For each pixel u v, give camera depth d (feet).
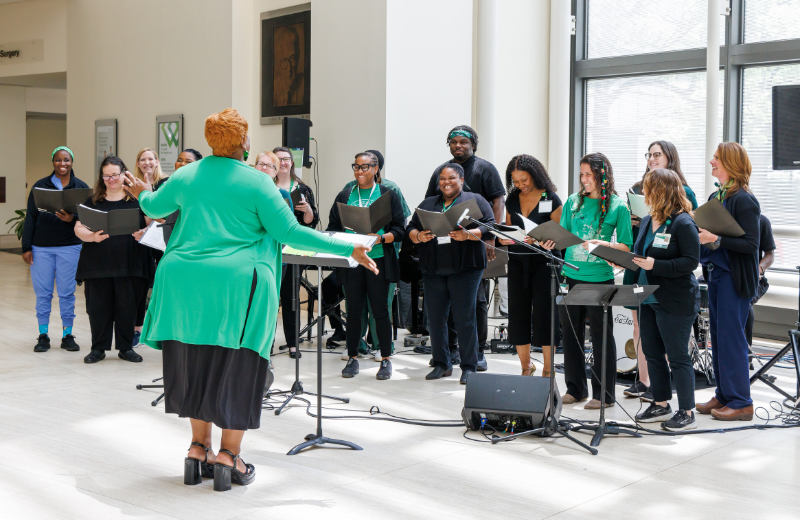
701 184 25.94
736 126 25.09
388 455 12.61
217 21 29.58
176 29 31.37
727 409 14.82
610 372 15.57
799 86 17.90
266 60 28.94
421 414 15.16
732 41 24.75
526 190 16.43
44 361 19.72
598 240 14.32
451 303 17.69
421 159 25.12
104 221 16.42
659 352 14.52
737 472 11.93
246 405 10.61
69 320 21.22
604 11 27.94
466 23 26.07
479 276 17.53
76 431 13.70
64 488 10.91
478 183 18.66
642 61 26.73
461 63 26.00
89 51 36.09
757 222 14.30
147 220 18.98
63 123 67.87
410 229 18.15
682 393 14.11
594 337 15.61
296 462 12.17
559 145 28.14
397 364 19.98
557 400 14.10
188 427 14.03
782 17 23.93
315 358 20.57
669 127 26.58
